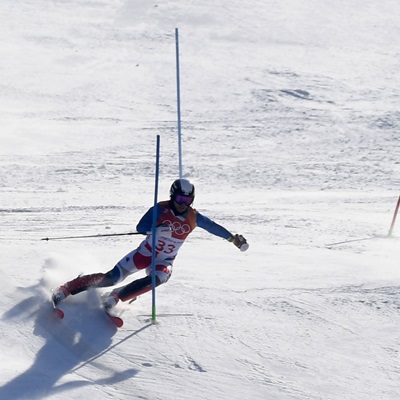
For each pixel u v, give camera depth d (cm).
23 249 3155
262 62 13462
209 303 2480
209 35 15262
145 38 14850
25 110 10156
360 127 9794
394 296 2612
